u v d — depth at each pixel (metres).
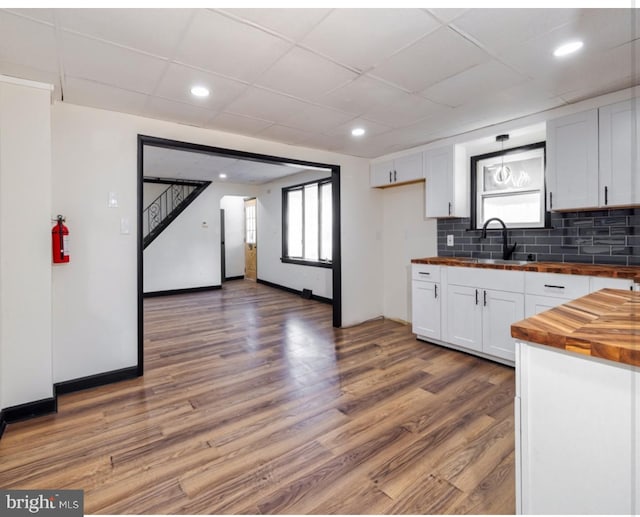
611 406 0.96
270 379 2.79
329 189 5.89
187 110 2.76
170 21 1.63
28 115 2.21
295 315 5.00
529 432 1.13
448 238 3.95
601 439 0.99
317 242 6.21
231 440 1.97
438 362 3.13
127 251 2.82
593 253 2.83
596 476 1.00
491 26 1.70
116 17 1.59
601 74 2.21
